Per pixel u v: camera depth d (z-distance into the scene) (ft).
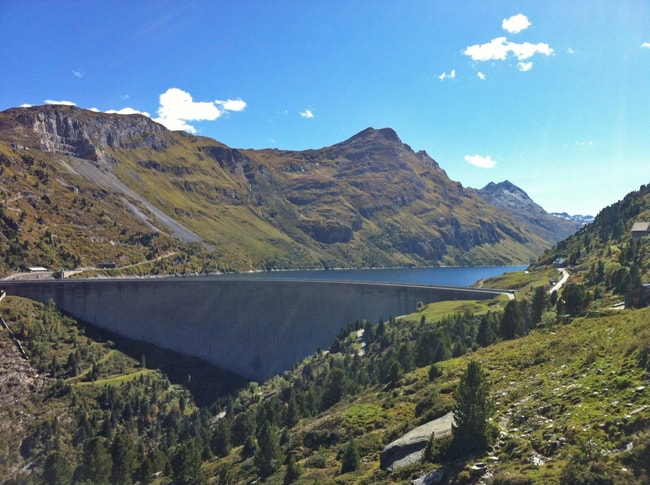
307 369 492.54
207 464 295.69
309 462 185.06
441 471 122.31
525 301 346.74
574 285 314.96
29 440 427.33
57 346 616.39
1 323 603.26
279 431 286.46
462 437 129.59
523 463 112.78
